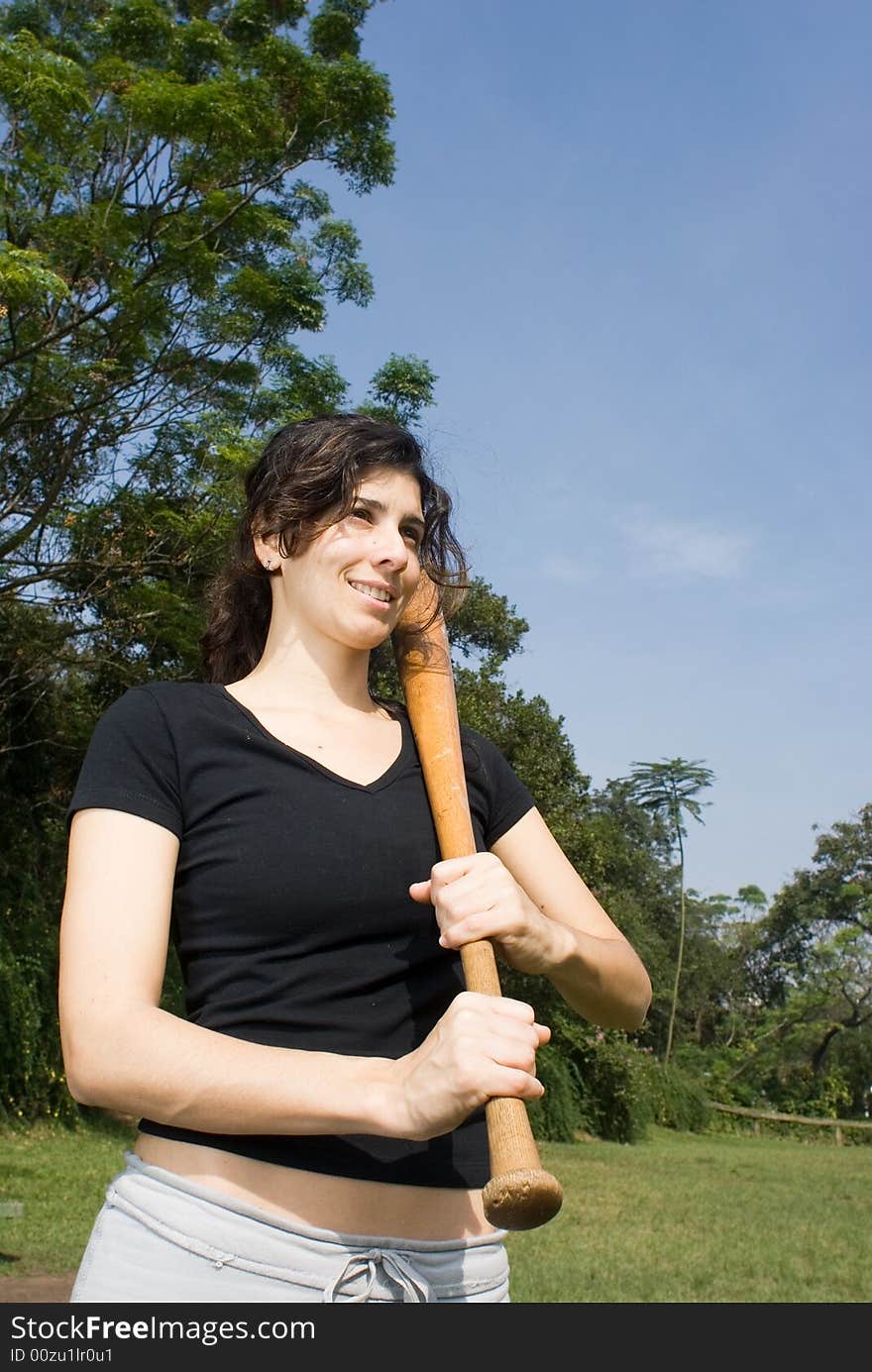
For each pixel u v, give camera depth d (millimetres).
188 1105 1238
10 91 11531
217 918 1442
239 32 14203
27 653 13891
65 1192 9992
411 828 1545
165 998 12281
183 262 12359
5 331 12117
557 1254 8820
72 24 13969
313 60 13344
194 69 13477
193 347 13133
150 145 12695
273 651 1726
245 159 12641
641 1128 24906
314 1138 1386
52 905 15023
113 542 12781
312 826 1475
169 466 13117
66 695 15188
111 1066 1257
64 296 11172
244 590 1878
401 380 13844
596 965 1584
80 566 12922
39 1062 13695
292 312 13250
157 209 12766
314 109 13242
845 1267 8797
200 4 14367
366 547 1658
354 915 1455
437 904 1424
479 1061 1166
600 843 23562
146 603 12695
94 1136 13766
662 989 42312
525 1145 1198
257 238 13359
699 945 48875
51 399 12258
